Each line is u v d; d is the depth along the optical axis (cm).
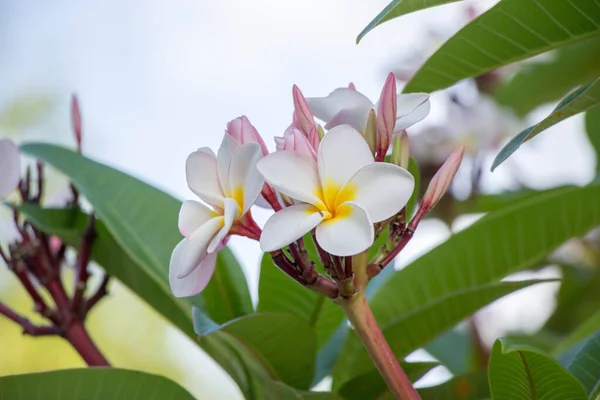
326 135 66
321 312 85
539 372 69
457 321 82
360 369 82
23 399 75
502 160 71
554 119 70
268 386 78
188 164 69
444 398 81
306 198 65
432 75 79
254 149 67
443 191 69
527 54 77
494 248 86
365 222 64
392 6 72
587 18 74
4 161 85
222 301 85
